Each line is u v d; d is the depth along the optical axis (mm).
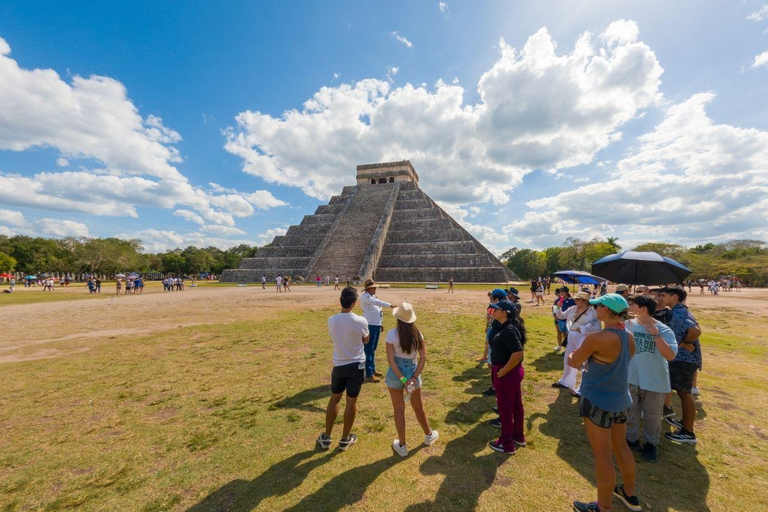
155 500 3197
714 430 4516
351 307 4250
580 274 10508
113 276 80312
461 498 3191
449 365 7387
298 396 5730
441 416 4965
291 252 50375
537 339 10102
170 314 15289
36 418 4941
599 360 3154
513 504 3109
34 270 69812
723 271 56031
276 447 4137
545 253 86062
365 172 65250
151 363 7602
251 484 3424
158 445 4195
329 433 4105
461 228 66562
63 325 12539
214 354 8328
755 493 3240
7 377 6699
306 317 14180
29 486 3410
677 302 4844
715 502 3127
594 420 3076
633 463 3084
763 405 5230
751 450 4020
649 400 3912
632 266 6117
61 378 6617
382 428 4629
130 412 5129
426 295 24781
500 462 3791
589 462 3789
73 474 3615
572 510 3037
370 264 42281
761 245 75875
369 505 3102
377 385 6363
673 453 4023
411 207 54625
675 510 3031
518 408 4117
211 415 5023
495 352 4113
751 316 14867
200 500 3193
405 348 3963
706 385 6070
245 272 47750
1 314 15758
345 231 51156
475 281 40156
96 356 8195
